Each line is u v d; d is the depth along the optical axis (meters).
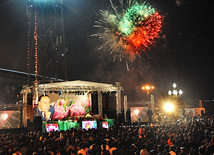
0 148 13.54
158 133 17.97
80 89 36.81
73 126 31.53
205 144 12.32
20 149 12.71
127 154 10.44
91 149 10.12
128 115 37.53
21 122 31.78
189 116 40.75
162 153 10.36
